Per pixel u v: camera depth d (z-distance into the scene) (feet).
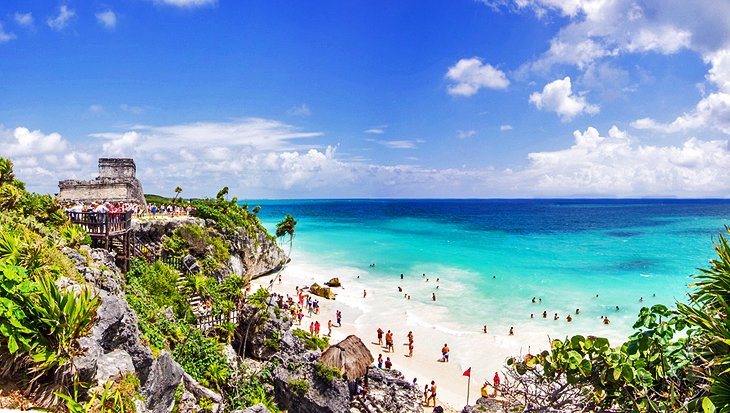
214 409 57.77
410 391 94.07
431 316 146.20
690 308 21.26
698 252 280.31
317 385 72.84
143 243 128.16
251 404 68.08
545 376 25.03
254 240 183.73
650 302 159.02
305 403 71.10
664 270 219.00
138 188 187.83
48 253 52.60
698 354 21.63
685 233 408.26
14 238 44.09
